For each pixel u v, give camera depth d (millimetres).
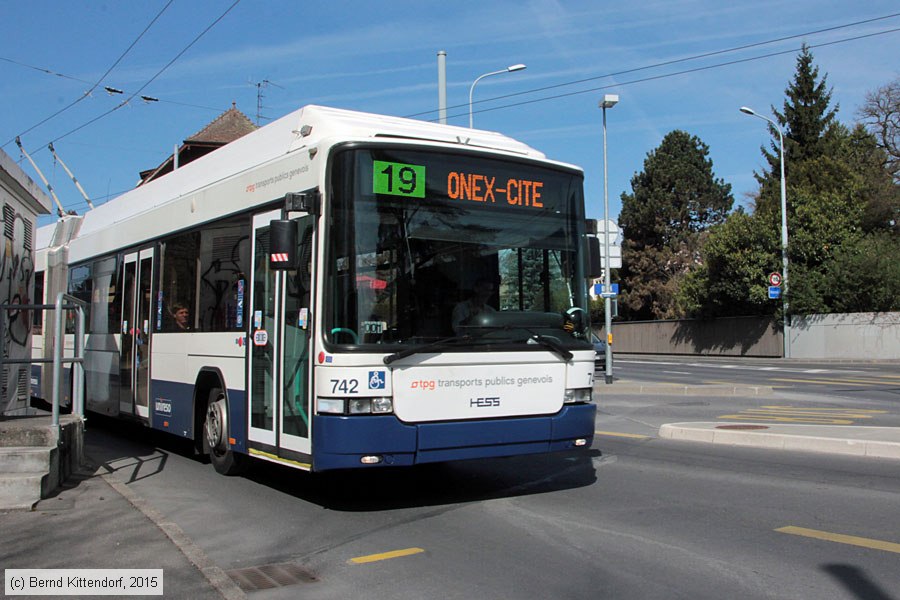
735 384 21547
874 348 35438
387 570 5480
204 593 4734
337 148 6730
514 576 5297
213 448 8922
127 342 11281
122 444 11859
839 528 6391
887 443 9539
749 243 40812
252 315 7945
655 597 4844
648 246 60312
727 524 6574
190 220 9555
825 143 48031
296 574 5453
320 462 6516
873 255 36000
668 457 10023
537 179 7574
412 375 6633
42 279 15117
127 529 6133
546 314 7434
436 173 7055
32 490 6957
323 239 6641
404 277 6762
